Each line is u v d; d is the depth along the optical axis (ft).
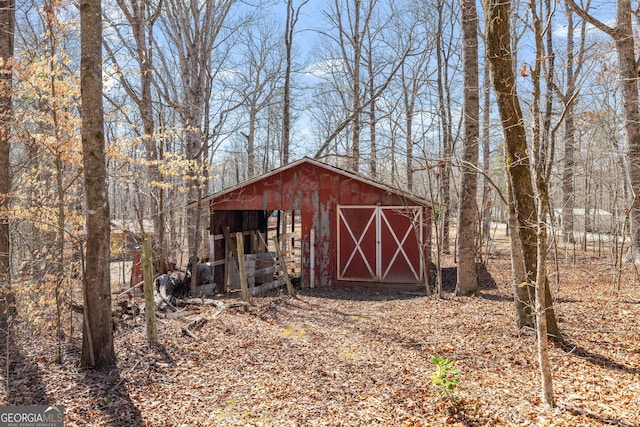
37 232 30.71
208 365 20.71
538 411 14.84
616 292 29.76
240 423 15.25
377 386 17.78
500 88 19.88
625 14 32.99
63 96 25.35
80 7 19.17
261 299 36.65
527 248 20.98
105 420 15.61
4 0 25.85
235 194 45.34
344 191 43.42
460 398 15.87
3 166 25.81
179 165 35.19
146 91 42.70
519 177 20.70
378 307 32.81
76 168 27.73
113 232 35.63
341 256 43.65
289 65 68.39
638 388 15.84
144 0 43.24
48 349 22.90
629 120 33.06
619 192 41.32
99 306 20.02
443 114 65.00
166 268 43.32
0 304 24.94
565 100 22.03
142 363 20.71
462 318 26.68
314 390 17.72
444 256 59.77
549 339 21.15
